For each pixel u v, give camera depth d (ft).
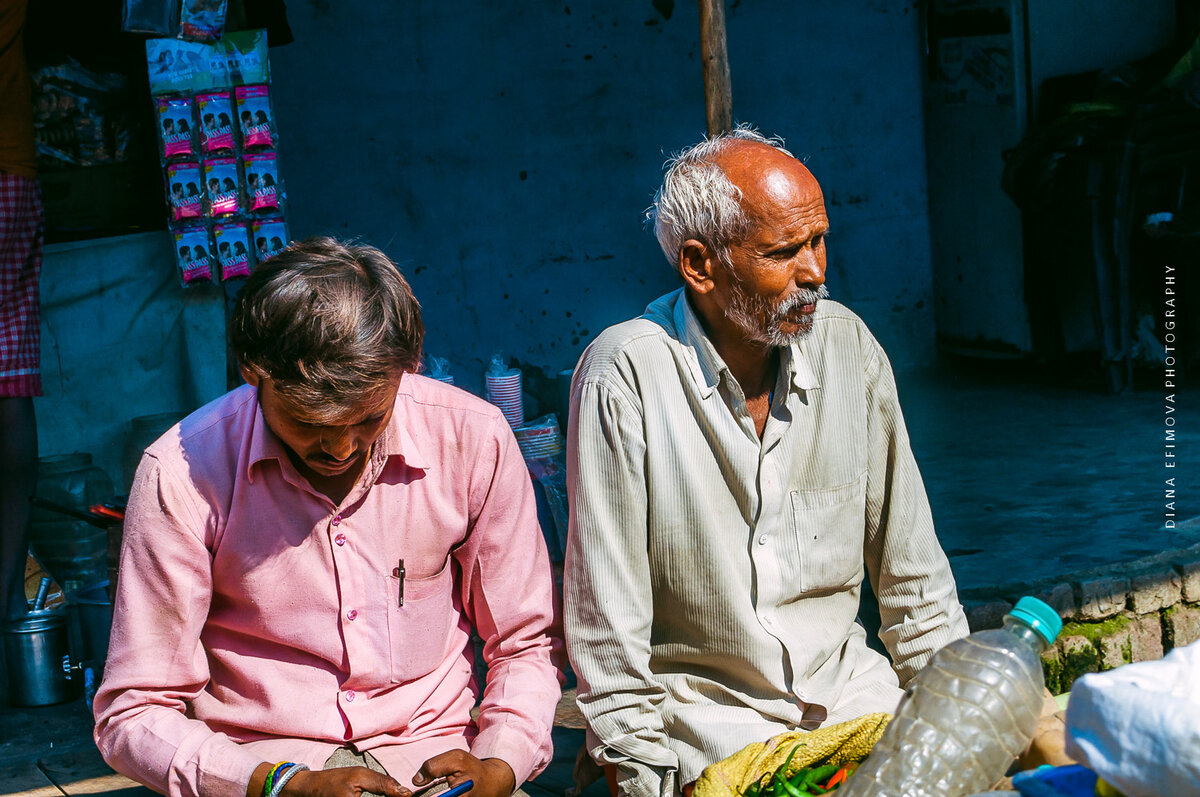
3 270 12.96
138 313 16.06
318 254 5.95
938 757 4.77
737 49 23.02
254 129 15.87
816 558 7.50
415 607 6.84
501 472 7.01
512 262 21.86
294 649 6.75
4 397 12.94
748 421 7.25
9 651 11.44
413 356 6.06
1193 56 21.30
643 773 7.08
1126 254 21.36
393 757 6.69
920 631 7.80
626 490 7.18
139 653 6.56
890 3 24.12
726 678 7.54
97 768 9.27
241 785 6.17
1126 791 3.94
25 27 15.51
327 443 6.01
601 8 21.77
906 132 24.72
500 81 21.34
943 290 25.20
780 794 6.64
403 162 20.94
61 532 15.10
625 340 7.32
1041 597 12.18
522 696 6.94
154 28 15.12
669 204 7.25
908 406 22.35
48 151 15.97
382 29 20.48
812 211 6.95
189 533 6.53
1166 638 12.67
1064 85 22.58
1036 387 23.20
